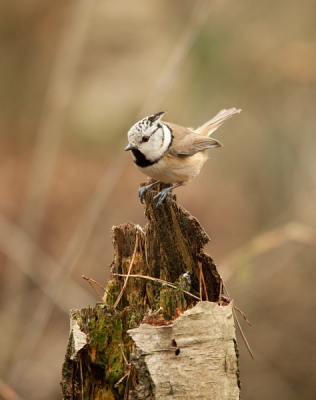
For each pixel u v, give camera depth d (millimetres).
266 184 15070
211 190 16594
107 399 4660
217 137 15352
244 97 14148
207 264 5059
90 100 14977
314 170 14320
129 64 15055
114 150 15711
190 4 15289
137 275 5148
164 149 7586
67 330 13289
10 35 17359
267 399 12203
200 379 4223
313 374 12344
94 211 9891
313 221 13641
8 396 8586
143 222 15477
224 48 13523
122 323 4727
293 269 13844
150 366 4156
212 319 4336
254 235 14672
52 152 12297
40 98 18047
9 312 12227
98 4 14805
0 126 18594
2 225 12578
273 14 13742
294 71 12906
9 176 16500
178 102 14141
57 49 17031
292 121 14547
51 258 13695
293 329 13023
